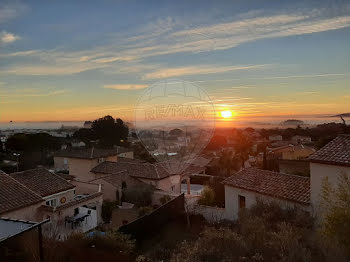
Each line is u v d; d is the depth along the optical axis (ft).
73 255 40.50
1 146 175.01
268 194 56.65
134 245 46.01
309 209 50.21
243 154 122.93
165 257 44.16
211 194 75.36
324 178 47.88
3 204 53.57
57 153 133.49
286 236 37.52
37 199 58.54
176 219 63.31
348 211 33.94
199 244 42.14
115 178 91.86
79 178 120.88
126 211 79.00
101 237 42.98
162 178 94.58
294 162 91.30
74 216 61.26
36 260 36.24
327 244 33.73
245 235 42.65
